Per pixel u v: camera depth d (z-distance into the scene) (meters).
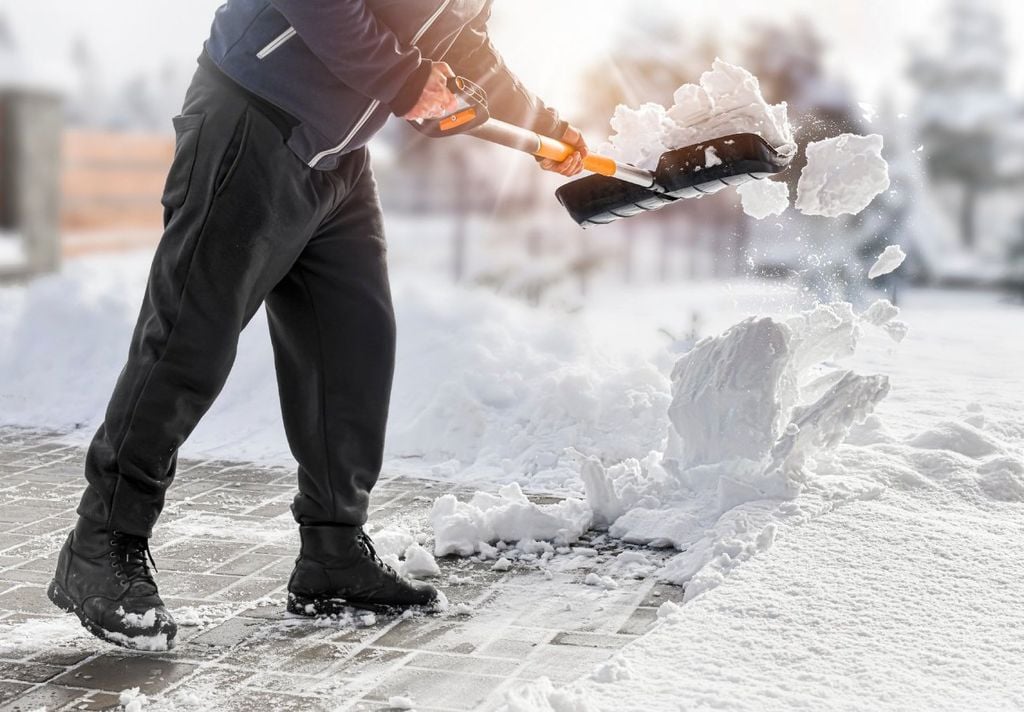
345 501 3.17
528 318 6.11
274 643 2.97
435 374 5.46
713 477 3.93
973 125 17.50
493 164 14.61
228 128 2.83
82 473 4.83
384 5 2.80
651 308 10.25
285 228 2.90
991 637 2.78
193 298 2.88
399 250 13.68
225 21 2.84
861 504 3.69
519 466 4.89
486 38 3.19
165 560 3.65
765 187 3.73
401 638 3.00
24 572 3.55
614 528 3.90
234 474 4.79
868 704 2.43
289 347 3.18
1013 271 14.75
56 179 12.18
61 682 2.72
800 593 3.03
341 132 2.86
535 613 3.19
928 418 5.33
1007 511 3.72
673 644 2.75
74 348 6.25
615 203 3.37
